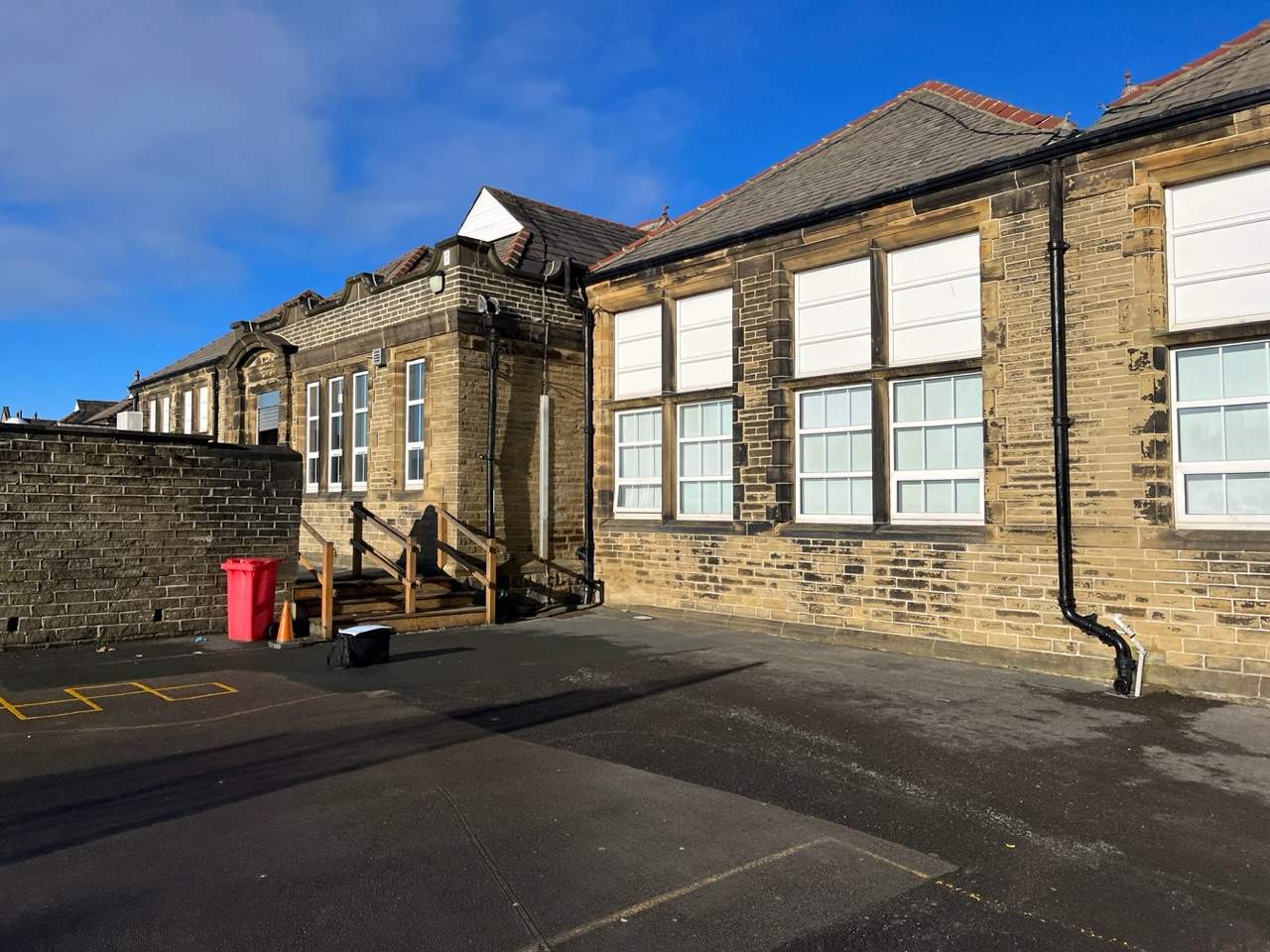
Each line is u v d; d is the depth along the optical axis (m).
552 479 14.86
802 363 11.72
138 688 8.14
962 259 10.18
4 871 4.24
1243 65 8.66
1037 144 9.51
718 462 12.83
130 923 3.73
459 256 13.93
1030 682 8.54
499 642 10.90
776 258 11.77
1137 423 8.55
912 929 3.75
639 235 20.05
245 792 5.37
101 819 4.92
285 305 19.59
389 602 12.09
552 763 5.99
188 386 23.91
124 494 10.35
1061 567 8.88
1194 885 4.18
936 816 5.04
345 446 16.42
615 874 4.25
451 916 3.82
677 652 10.19
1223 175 8.30
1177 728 6.90
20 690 8.02
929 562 10.07
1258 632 7.82
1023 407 9.38
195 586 10.82
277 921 3.76
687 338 13.26
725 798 5.30
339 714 7.27
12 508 9.66
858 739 6.58
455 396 13.82
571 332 15.23
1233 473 8.22
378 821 4.90
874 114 13.52
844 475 11.27
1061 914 3.89
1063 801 5.27
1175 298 8.57
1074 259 9.05
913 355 10.57
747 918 3.83
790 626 11.34
